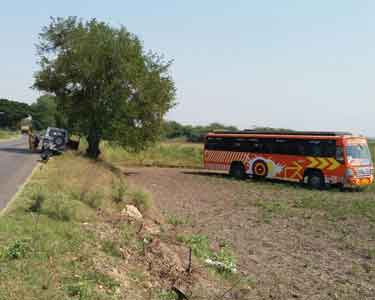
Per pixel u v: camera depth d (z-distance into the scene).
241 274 10.84
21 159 26.38
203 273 9.93
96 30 33.28
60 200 12.11
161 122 33.78
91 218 12.08
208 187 28.95
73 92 33.97
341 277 10.99
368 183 27.97
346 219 18.48
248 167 32.91
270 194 26.00
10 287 6.45
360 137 28.28
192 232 15.19
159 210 18.88
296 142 29.83
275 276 10.92
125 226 12.14
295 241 14.61
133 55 32.81
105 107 32.75
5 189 14.92
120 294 7.37
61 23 35.19
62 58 33.34
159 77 33.59
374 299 9.55
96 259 8.46
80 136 35.50
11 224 9.56
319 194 25.78
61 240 9.00
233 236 15.13
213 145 35.41
